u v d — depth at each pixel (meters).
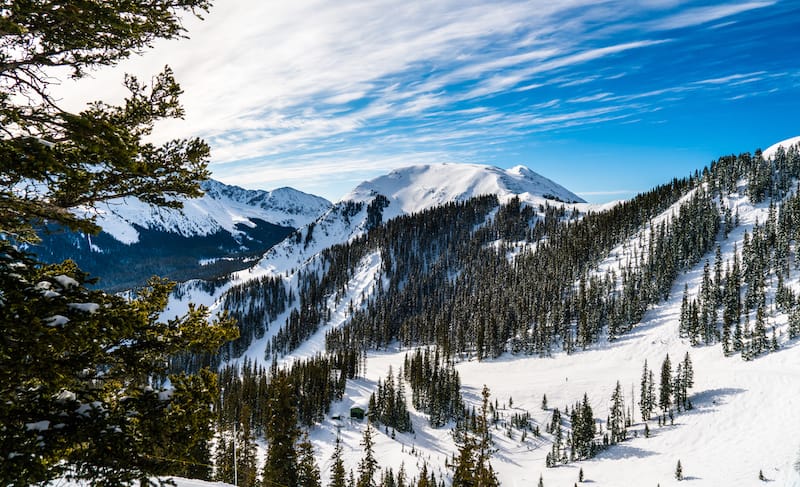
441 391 130.75
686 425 115.06
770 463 92.69
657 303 173.38
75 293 6.74
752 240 179.50
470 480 25.84
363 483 58.41
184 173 8.98
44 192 7.40
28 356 6.31
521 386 146.38
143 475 7.25
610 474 105.06
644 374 128.25
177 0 8.29
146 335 8.06
